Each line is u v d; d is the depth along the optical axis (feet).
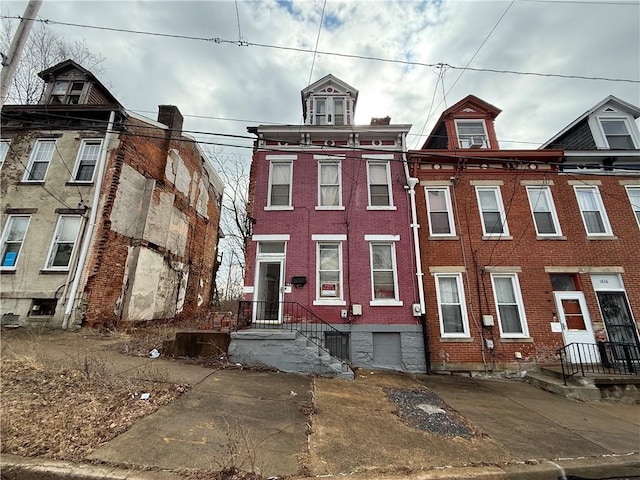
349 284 33.65
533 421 19.30
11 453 10.93
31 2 18.39
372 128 37.63
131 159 42.22
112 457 11.23
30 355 21.04
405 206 36.42
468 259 35.12
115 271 38.32
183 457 11.63
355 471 11.94
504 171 37.99
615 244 35.65
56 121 41.60
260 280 34.60
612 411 22.85
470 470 12.72
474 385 27.73
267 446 13.05
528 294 34.06
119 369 20.36
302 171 37.65
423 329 32.19
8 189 38.88
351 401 19.88
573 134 43.37
